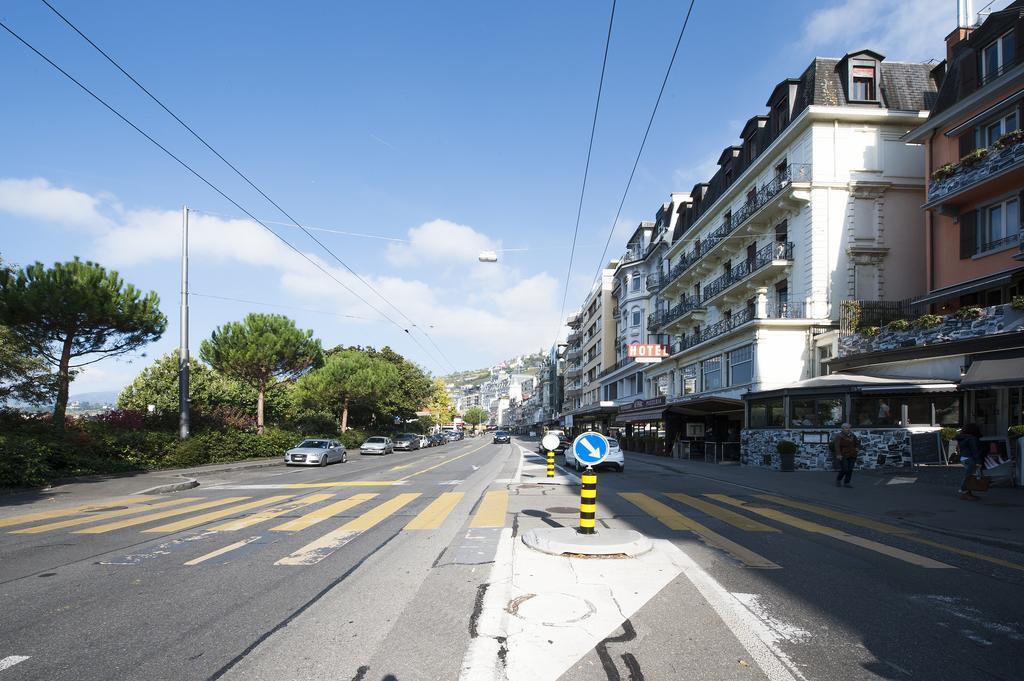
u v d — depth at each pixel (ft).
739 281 96.94
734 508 36.09
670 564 21.57
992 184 56.29
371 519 32.14
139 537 27.76
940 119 64.13
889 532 28.48
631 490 45.93
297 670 12.80
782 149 89.35
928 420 61.26
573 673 12.58
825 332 80.74
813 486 47.80
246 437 90.89
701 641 14.34
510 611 16.44
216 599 17.76
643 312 167.02
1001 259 57.00
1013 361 48.91
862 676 12.50
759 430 71.00
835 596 17.89
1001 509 34.32
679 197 150.51
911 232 82.33
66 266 64.49
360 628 15.24
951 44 69.56
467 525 29.89
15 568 21.80
